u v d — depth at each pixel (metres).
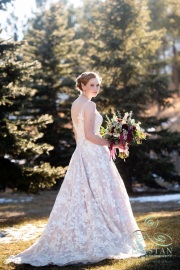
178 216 8.73
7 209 13.30
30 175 10.51
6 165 10.67
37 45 20.23
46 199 16.30
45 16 20.53
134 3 18.02
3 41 10.55
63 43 20.16
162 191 18.58
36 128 11.38
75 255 5.06
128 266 4.70
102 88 17.50
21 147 10.03
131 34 18.08
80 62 20.81
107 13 18.14
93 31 19.30
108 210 5.29
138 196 16.64
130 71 17.56
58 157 19.00
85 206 5.30
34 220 9.74
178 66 32.25
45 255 5.19
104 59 18.00
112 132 5.44
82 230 5.20
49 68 20.06
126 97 17.31
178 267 4.65
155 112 31.59
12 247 6.17
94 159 5.44
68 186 5.43
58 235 5.24
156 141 17.66
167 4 28.97
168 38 33.47
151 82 17.62
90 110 5.41
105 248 5.06
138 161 17.56
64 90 19.69
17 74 10.34
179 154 18.30
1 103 10.42
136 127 5.48
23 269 4.86
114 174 5.51
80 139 5.54
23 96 11.55
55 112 19.52
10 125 10.14
